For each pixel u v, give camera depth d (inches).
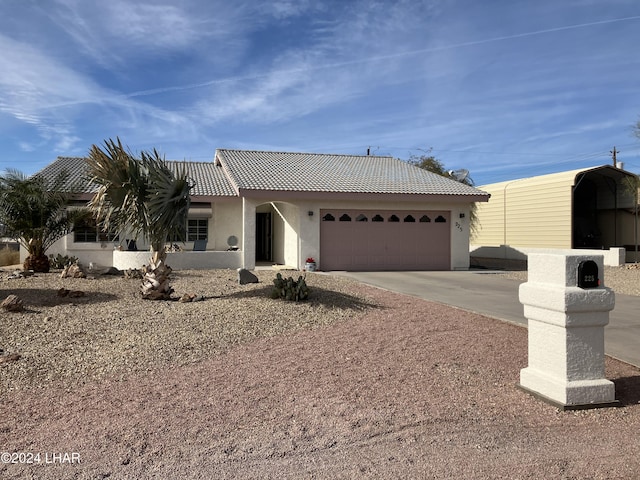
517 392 214.1
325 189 714.2
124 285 478.9
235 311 362.6
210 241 807.1
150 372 239.0
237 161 858.8
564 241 959.6
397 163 987.9
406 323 343.0
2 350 263.9
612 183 1024.9
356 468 149.8
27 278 507.5
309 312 367.6
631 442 167.8
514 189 1095.0
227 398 204.5
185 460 153.9
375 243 754.8
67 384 221.8
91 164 403.9
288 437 169.5
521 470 148.7
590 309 197.3
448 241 782.5
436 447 163.2
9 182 565.0
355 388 216.7
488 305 435.5
